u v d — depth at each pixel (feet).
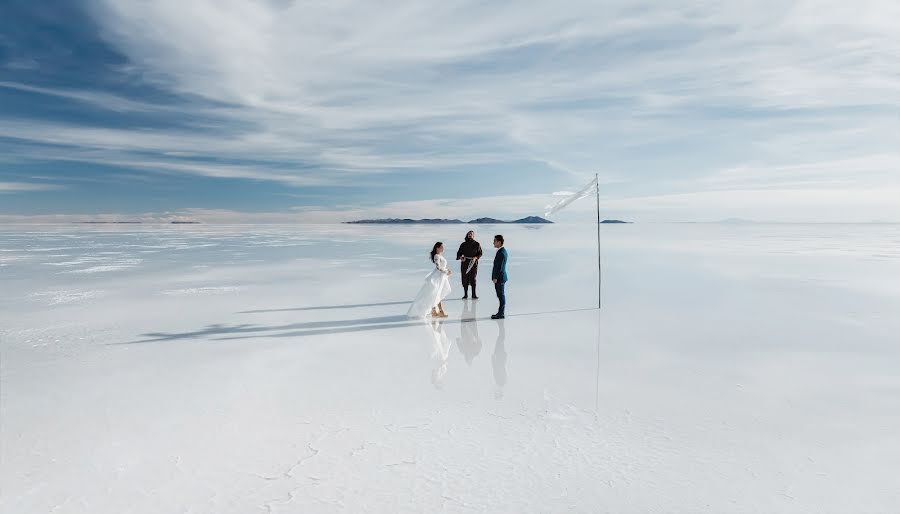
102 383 17.85
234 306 33.76
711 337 24.57
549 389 17.10
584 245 108.88
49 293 39.29
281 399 16.21
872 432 13.60
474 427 13.99
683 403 15.79
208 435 13.53
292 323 28.19
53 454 12.48
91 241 120.37
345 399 16.20
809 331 25.81
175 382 17.98
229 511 10.03
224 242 118.62
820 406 15.52
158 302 35.24
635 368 19.45
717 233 214.48
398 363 20.27
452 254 77.51
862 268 56.08
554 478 11.24
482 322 28.35
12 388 17.31
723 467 11.72
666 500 10.36
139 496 10.59
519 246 105.60
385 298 37.14
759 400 16.03
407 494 10.60
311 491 10.74
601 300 35.81
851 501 10.32
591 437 13.33
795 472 11.49
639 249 93.50
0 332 25.84
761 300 35.60
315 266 60.85
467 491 10.71
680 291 40.11
